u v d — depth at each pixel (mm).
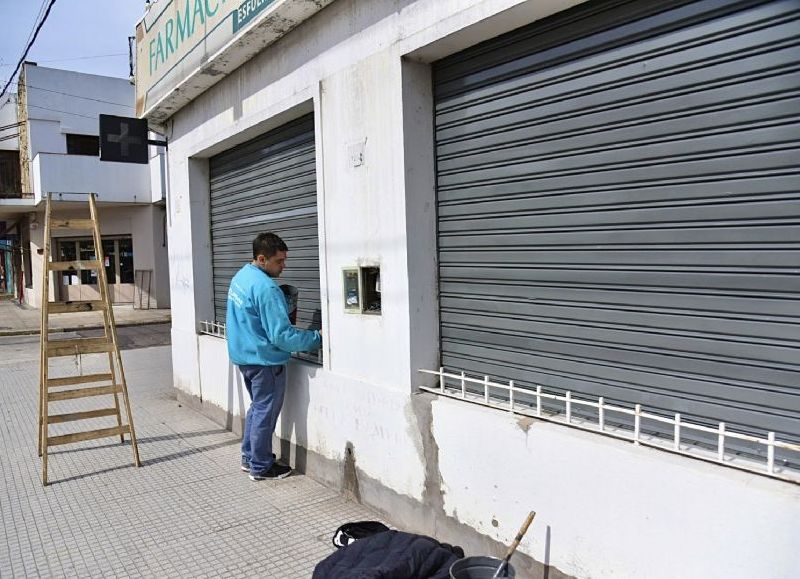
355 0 3545
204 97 5754
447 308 3342
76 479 4535
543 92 2701
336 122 3787
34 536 3615
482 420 2830
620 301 2451
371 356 3605
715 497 1959
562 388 2711
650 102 2299
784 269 1967
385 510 3576
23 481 4516
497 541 2795
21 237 21391
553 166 2678
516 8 2553
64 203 16891
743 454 2080
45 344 4613
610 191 2455
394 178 3291
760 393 2035
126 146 6633
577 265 2607
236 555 3309
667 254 2277
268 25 4102
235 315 4273
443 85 3250
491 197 3006
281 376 4426
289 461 4637
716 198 2123
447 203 3287
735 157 2064
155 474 4598
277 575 3096
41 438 5051
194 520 3760
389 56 3273
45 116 17531
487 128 2998
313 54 3992
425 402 3180
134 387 7906
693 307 2209
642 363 2387
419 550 2600
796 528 1767
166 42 5871
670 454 2150
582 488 2389
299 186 4574
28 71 17203
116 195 17016
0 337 14008
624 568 2254
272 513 3809
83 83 18125
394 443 3439
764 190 2000
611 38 2412
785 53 1929
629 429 2441
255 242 4328
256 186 5289
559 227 2674
